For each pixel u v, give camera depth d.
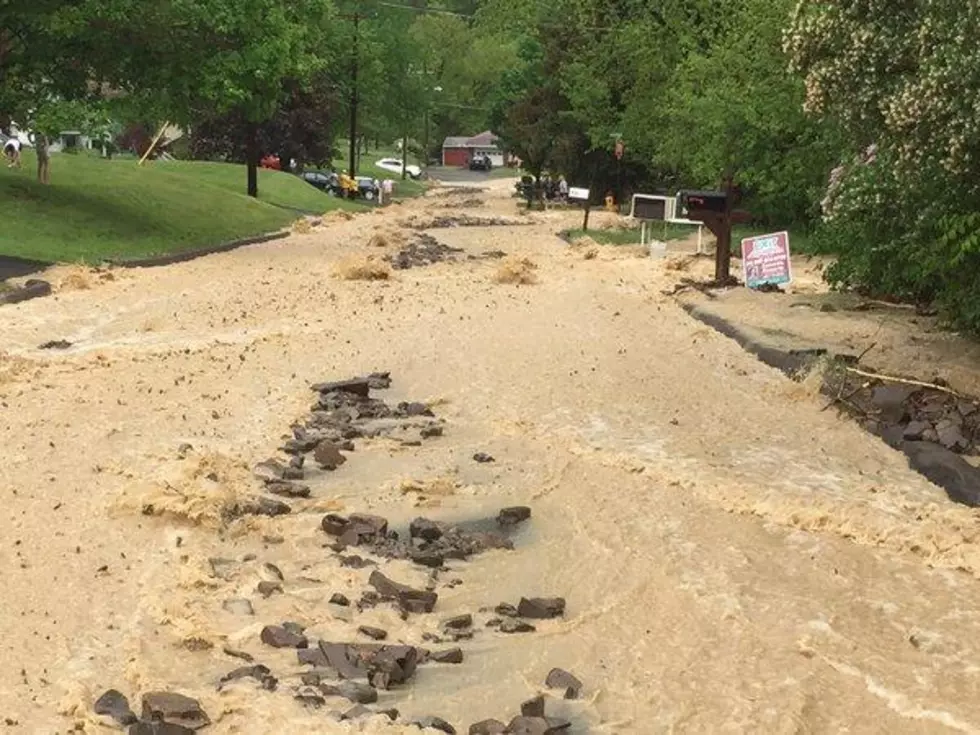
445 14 115.56
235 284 22.12
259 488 9.54
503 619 7.20
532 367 14.12
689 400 12.65
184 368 13.95
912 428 11.08
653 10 42.88
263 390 12.90
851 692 6.26
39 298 19.52
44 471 9.67
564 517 9.14
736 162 27.38
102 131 29.91
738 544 8.49
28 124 29.17
